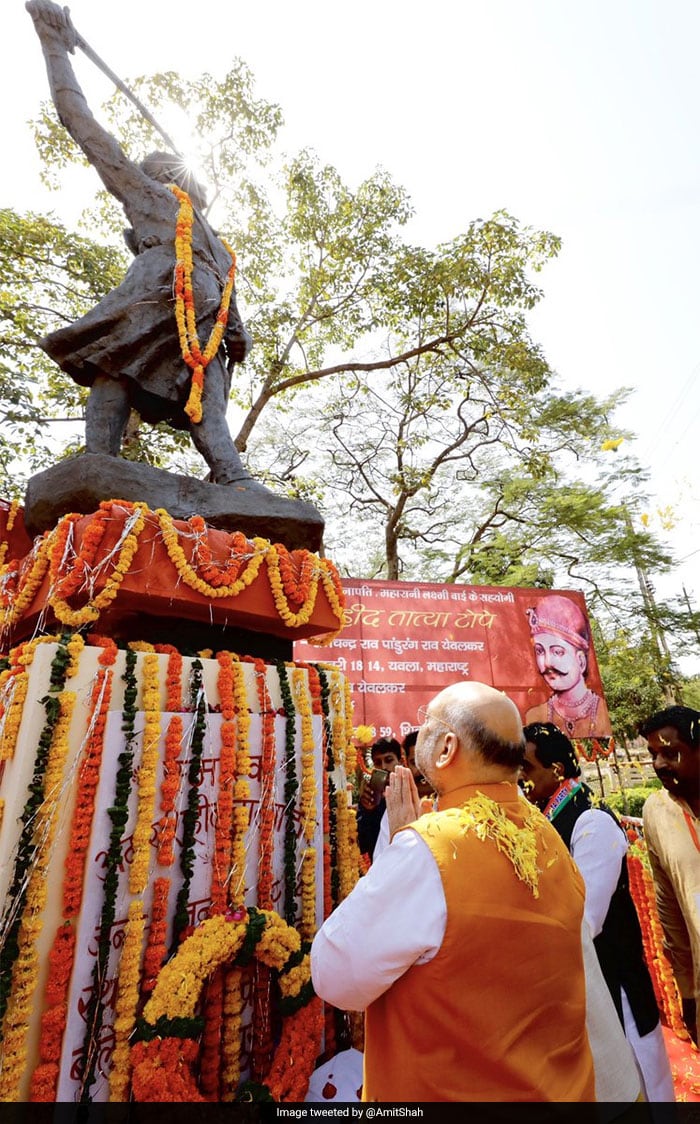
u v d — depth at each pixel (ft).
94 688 6.58
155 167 13.52
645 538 41.70
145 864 6.40
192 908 6.85
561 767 8.64
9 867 5.79
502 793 5.15
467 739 5.22
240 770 7.59
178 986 5.97
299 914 8.02
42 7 12.16
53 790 6.04
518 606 28.76
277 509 10.11
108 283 29.35
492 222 32.78
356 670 26.27
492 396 39.19
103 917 6.08
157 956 6.31
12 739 6.22
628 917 7.92
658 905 8.88
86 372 10.99
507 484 45.52
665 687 48.62
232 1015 6.71
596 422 44.21
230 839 7.37
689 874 7.93
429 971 4.24
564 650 28.45
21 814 5.96
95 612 7.18
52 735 6.20
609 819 8.02
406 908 4.35
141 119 29.17
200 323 11.93
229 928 6.57
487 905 4.34
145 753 6.73
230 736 7.53
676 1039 11.43
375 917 4.41
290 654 10.36
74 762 6.30
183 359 11.39
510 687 27.43
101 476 8.62
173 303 11.37
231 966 6.81
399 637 27.07
